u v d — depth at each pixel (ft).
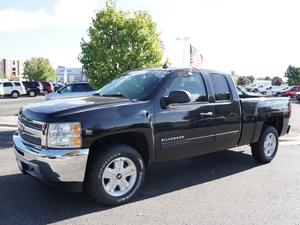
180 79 18.60
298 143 33.53
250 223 14.53
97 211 15.40
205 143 19.49
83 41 42.63
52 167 14.49
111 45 41.57
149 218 14.83
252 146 24.08
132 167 16.48
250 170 22.67
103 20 41.19
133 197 17.03
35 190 17.75
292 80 246.27
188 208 16.02
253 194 18.03
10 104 84.48
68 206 15.87
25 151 15.55
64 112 14.96
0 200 16.42
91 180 15.34
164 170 22.44
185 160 25.12
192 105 18.63
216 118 19.83
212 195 17.81
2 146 28.78
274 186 19.38
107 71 40.63
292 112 71.10
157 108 17.19
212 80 20.26
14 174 20.38
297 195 17.98
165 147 17.61
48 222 14.23
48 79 290.76
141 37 41.09
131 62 40.55
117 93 18.67
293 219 14.99
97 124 15.07
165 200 17.01
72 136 14.65
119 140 16.83
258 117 22.72
